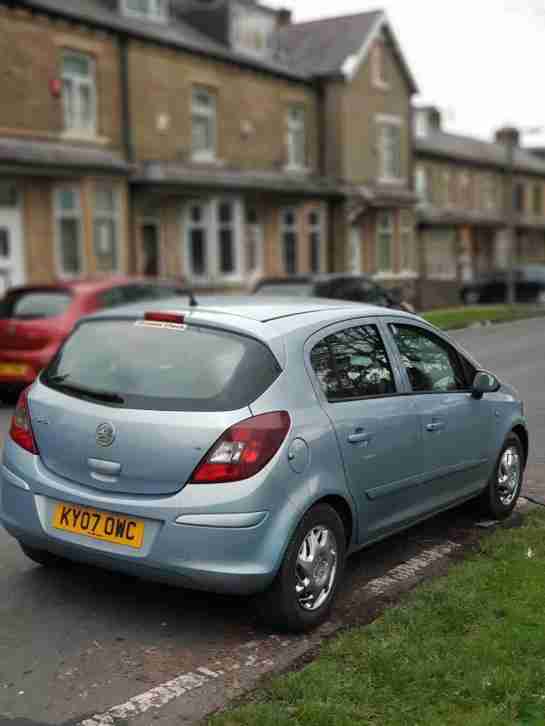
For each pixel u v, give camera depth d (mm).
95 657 4004
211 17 24562
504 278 34688
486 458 5809
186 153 22594
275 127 26109
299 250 27531
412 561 5242
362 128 29266
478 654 3770
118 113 20547
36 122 18344
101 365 4570
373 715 3318
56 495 4355
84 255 19297
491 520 6062
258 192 24703
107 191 20016
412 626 4070
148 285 12094
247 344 4332
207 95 23469
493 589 4520
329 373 4562
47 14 18406
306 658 3963
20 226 18078
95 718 3469
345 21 30031
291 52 29391
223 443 4016
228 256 24172
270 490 4020
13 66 17750
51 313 10703
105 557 4176
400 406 4922
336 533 4410
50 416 4480
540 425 9211
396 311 5375
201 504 3979
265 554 4016
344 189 28125
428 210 41188
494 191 48219
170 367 4367
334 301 5309
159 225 22000
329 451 4328
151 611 4520
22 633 4258
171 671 3863
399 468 4875
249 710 3361
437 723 3246
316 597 4301
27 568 5105
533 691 3480
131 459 4148
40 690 3695
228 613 4496
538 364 13430
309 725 3246
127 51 20594
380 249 31562
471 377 5773
